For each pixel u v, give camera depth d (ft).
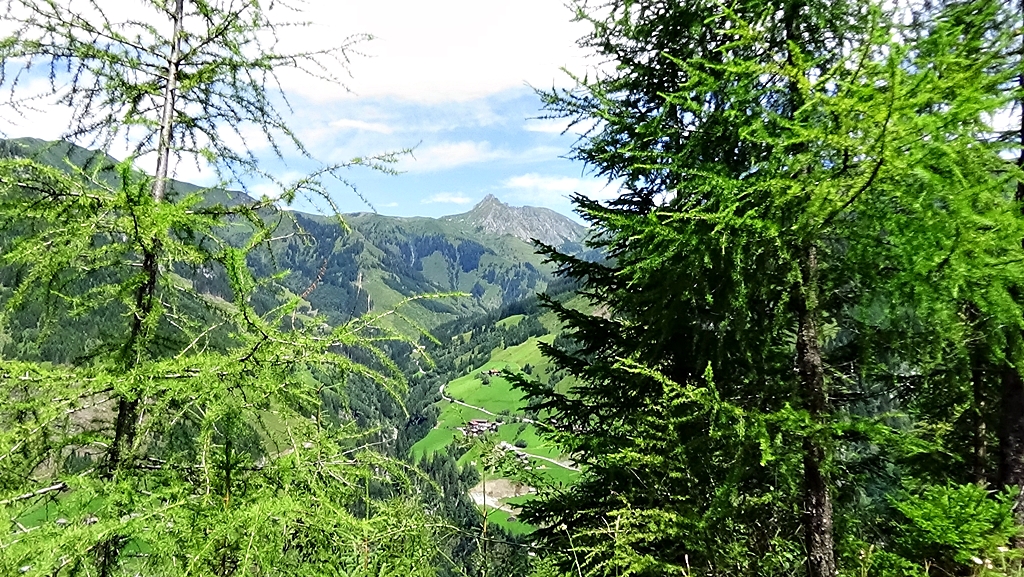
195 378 10.03
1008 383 19.65
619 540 15.80
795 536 17.70
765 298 15.02
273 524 10.19
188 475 12.10
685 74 17.90
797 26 14.03
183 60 14.07
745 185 12.27
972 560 15.21
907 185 10.34
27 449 10.25
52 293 11.06
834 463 15.15
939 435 21.72
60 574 9.82
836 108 10.25
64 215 10.59
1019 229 10.16
